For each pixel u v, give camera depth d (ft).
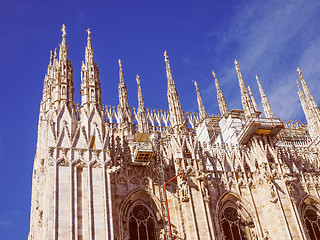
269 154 141.28
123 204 119.96
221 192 131.44
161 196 123.85
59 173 108.58
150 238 119.65
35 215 136.67
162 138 156.66
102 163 113.39
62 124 117.29
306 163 148.15
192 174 127.95
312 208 137.69
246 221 130.52
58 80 127.85
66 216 103.24
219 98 201.46
